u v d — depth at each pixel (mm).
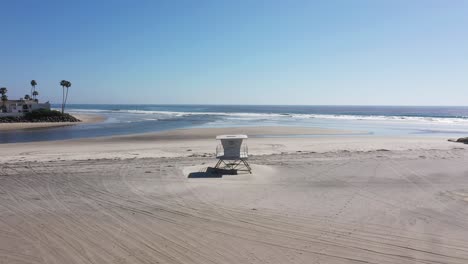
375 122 63469
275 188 13430
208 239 8562
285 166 17891
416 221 9852
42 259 7473
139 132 42688
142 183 14164
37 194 12633
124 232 9016
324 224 9586
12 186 13773
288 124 57500
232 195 12414
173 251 7883
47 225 9523
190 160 19812
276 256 7633
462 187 13773
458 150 24172
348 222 9750
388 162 19109
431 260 7441
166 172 16234
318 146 27250
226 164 17297
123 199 11969
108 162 19078
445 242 8391
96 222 9750
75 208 11000
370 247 8094
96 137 36344
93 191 13000
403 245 8203
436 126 53844
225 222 9734
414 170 16984
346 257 7586
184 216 10227
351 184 14148
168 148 26094
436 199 12078
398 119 74312
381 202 11688
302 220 9891
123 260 7434
